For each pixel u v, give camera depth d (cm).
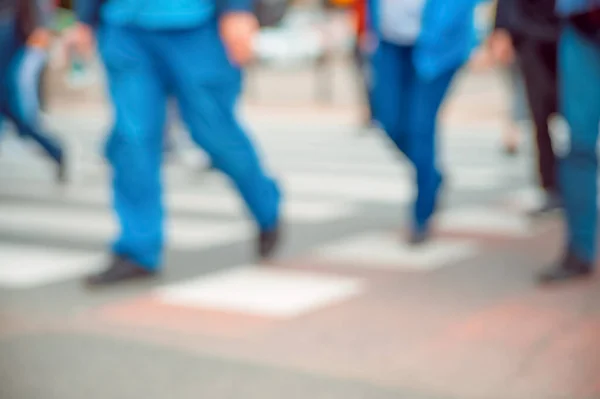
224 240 994
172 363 610
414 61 908
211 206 1212
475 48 899
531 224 1044
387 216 1120
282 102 3088
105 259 923
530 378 574
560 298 745
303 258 903
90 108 3061
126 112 800
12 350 634
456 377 578
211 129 827
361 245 957
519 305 729
